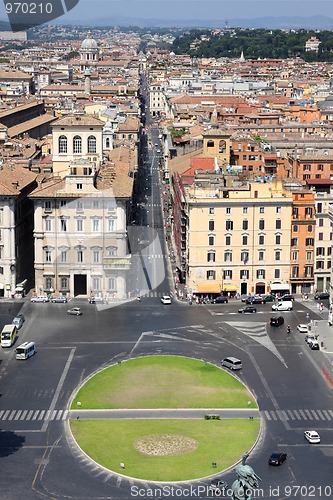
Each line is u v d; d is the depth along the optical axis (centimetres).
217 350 18300
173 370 16925
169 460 12925
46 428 14162
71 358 17688
